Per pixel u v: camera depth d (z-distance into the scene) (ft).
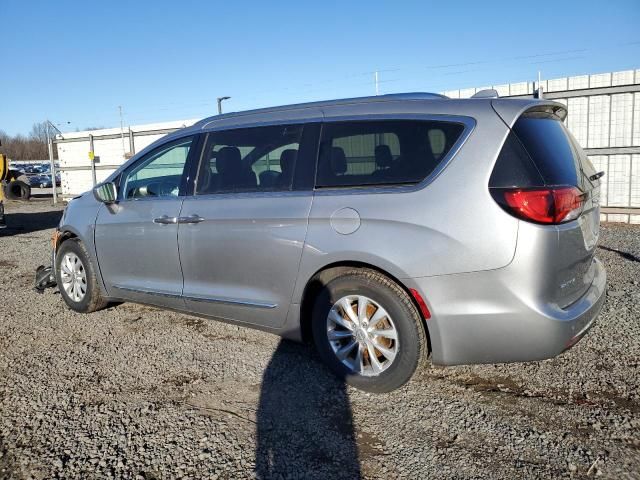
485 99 11.00
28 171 153.89
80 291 17.13
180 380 12.31
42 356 13.89
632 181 34.96
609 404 10.73
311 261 11.64
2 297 19.88
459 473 8.69
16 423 10.47
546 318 9.78
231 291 13.08
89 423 10.43
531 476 8.57
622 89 34.42
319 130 12.26
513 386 11.64
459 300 10.19
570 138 12.01
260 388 11.84
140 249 14.88
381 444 9.58
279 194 12.34
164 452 9.41
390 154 11.26
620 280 20.12
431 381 12.00
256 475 8.73
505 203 9.90
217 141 13.87
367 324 11.30
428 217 10.42
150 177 15.17
